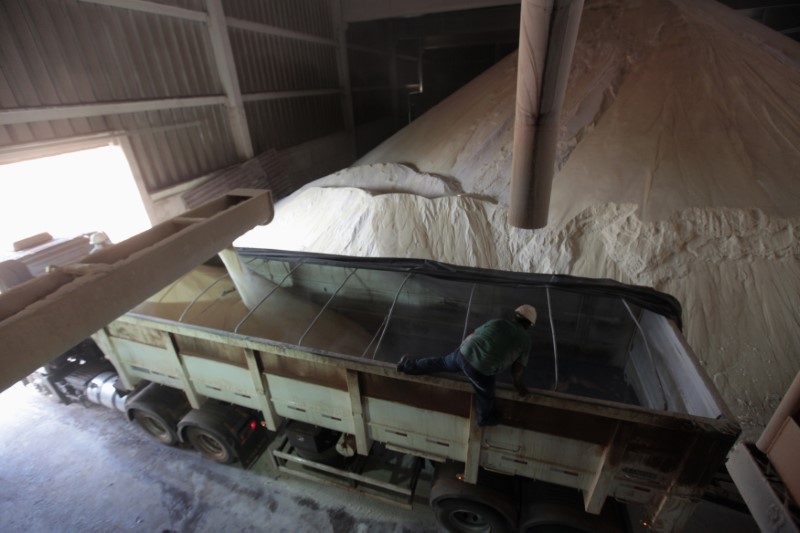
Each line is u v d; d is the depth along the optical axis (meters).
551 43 2.95
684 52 10.02
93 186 9.14
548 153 3.66
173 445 5.32
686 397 3.40
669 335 3.78
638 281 6.38
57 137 7.52
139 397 4.96
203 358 4.19
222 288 5.21
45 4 7.07
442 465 3.92
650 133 8.24
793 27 15.91
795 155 7.27
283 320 4.85
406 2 15.54
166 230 3.77
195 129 10.54
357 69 18.81
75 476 5.00
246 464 4.89
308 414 4.09
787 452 2.72
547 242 7.09
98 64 8.05
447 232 7.75
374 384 3.54
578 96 9.64
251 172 12.12
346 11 16.39
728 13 12.53
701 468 2.91
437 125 11.48
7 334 2.28
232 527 4.34
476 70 24.61
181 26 9.76
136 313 4.41
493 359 2.94
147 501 4.66
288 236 9.04
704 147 7.71
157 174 9.64
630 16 11.54
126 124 8.78
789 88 8.91
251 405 4.35
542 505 3.54
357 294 5.50
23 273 5.07
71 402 6.11
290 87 14.45
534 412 3.15
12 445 5.46
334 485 4.56
